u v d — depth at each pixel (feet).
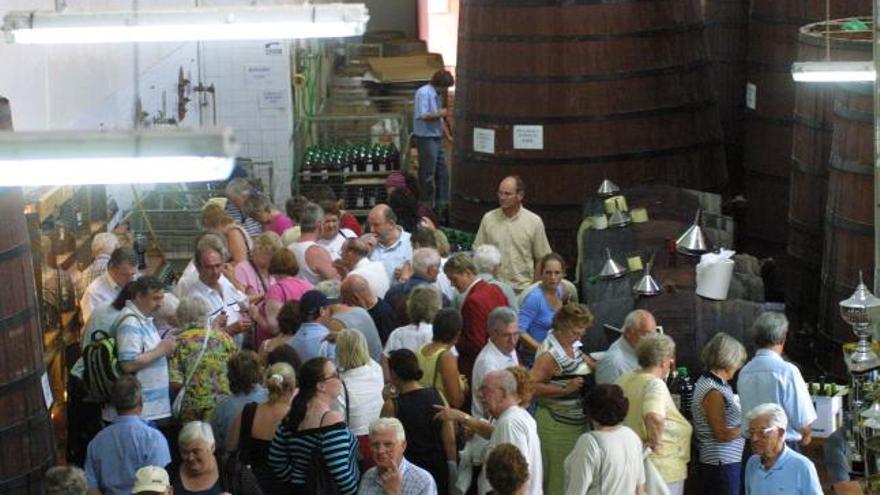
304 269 35.45
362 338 27.66
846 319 28.43
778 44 46.80
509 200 38.29
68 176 15.84
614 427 24.76
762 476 24.57
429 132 57.11
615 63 44.01
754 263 35.88
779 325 27.84
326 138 63.16
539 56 43.98
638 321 27.96
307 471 24.56
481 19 44.83
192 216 43.65
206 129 15.76
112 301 29.68
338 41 85.10
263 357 29.53
